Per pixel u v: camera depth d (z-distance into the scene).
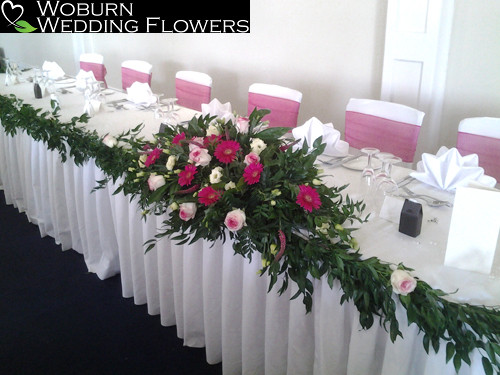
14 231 2.93
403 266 1.10
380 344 1.26
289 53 3.78
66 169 2.36
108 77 5.75
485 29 2.73
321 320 1.33
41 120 2.31
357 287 1.15
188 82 3.08
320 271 1.22
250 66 4.11
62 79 3.55
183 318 1.90
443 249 1.24
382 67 3.26
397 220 1.37
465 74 2.91
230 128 1.52
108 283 2.39
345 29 3.38
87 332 2.06
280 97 2.60
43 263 2.59
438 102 3.02
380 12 3.15
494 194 1.07
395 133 2.17
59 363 1.89
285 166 1.33
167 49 4.82
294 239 1.28
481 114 2.92
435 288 1.08
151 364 1.87
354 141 2.34
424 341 1.07
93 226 2.33
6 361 1.90
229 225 1.24
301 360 1.46
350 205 1.32
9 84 3.38
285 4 3.66
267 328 1.50
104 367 1.87
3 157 3.11
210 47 4.39
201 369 1.84
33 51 6.64
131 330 2.06
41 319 2.15
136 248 2.03
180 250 1.75
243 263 1.49
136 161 1.65
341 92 3.57
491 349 0.95
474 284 1.09
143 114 2.55
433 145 3.14
